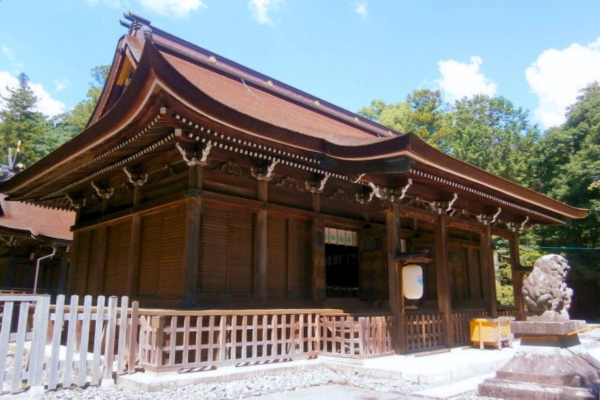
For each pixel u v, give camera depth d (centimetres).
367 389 684
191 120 766
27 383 666
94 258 1286
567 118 2930
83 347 653
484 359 899
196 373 703
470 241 1661
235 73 1541
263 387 676
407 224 1365
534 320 641
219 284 915
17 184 1280
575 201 2556
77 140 945
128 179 1129
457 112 4450
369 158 862
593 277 2461
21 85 4338
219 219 941
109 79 1268
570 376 578
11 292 1745
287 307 1009
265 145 884
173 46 1393
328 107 1919
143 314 728
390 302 935
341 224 1181
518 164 3141
